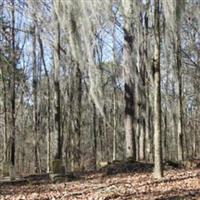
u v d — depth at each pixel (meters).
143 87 21.33
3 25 19.75
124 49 17.03
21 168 34.34
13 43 21.30
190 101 38.47
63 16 15.22
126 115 17.27
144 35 19.64
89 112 39.41
